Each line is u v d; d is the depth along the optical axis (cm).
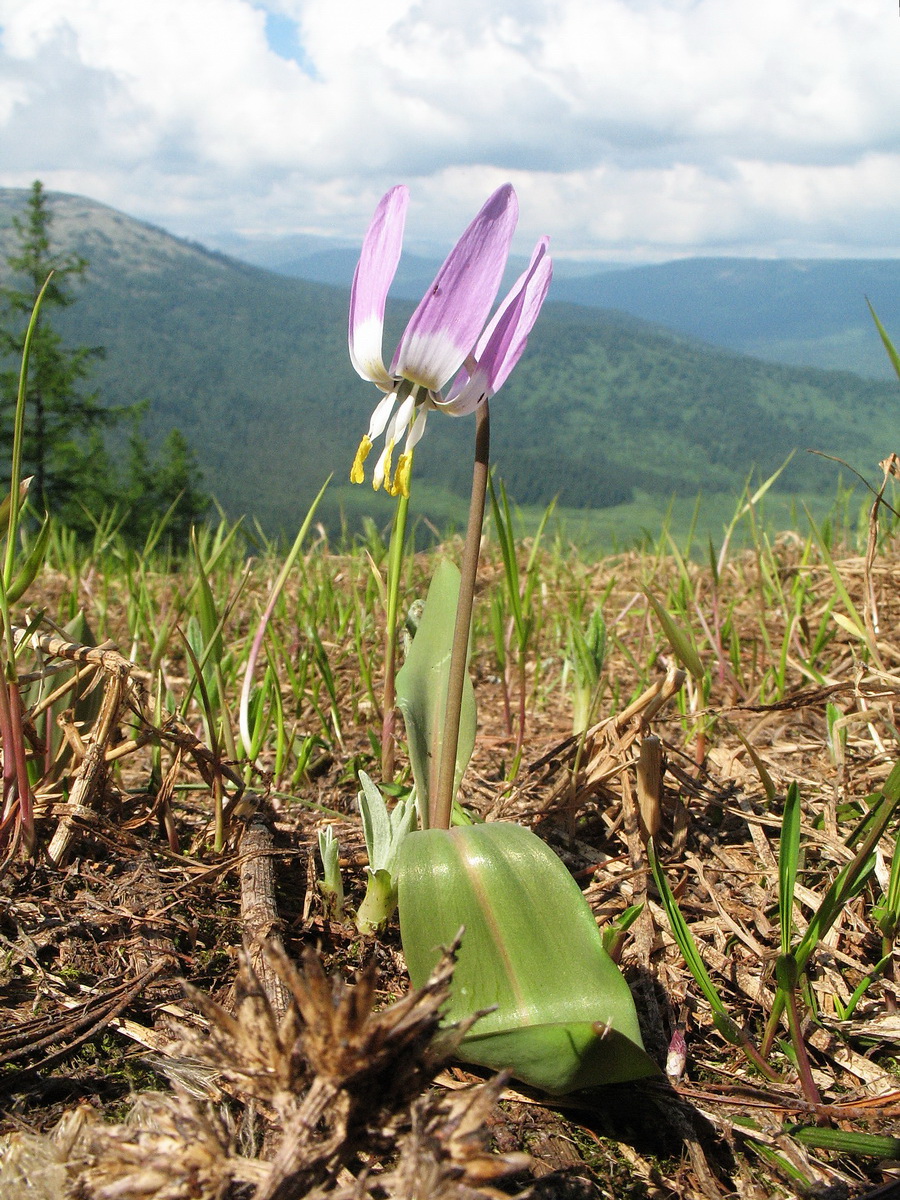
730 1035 26
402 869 27
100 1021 25
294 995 18
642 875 33
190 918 30
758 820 36
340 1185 21
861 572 64
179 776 42
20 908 29
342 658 60
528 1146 24
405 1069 19
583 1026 23
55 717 34
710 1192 23
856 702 45
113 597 76
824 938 30
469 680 34
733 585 76
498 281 27
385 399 29
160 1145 18
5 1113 23
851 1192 23
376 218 29
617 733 37
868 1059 27
